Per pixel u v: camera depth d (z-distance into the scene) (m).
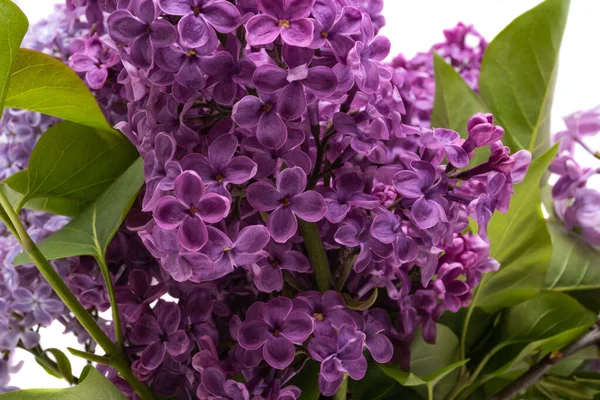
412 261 0.40
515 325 0.45
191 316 0.40
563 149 0.49
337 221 0.37
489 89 0.48
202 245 0.35
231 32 0.36
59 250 0.41
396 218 0.37
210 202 0.35
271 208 0.36
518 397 0.46
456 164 0.37
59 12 0.47
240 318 0.41
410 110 0.46
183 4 0.35
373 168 0.38
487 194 0.37
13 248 0.44
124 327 0.42
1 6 0.37
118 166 0.44
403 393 0.45
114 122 0.44
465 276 0.44
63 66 0.41
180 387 0.41
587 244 0.48
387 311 0.42
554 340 0.44
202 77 0.36
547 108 0.48
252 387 0.39
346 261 0.39
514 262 0.44
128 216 0.41
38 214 0.45
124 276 0.42
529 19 0.47
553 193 0.48
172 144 0.37
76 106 0.42
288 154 0.36
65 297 0.39
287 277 0.39
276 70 0.35
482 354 0.46
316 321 0.38
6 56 0.38
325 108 0.40
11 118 0.46
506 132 0.48
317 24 0.35
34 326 0.44
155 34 0.35
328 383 0.38
